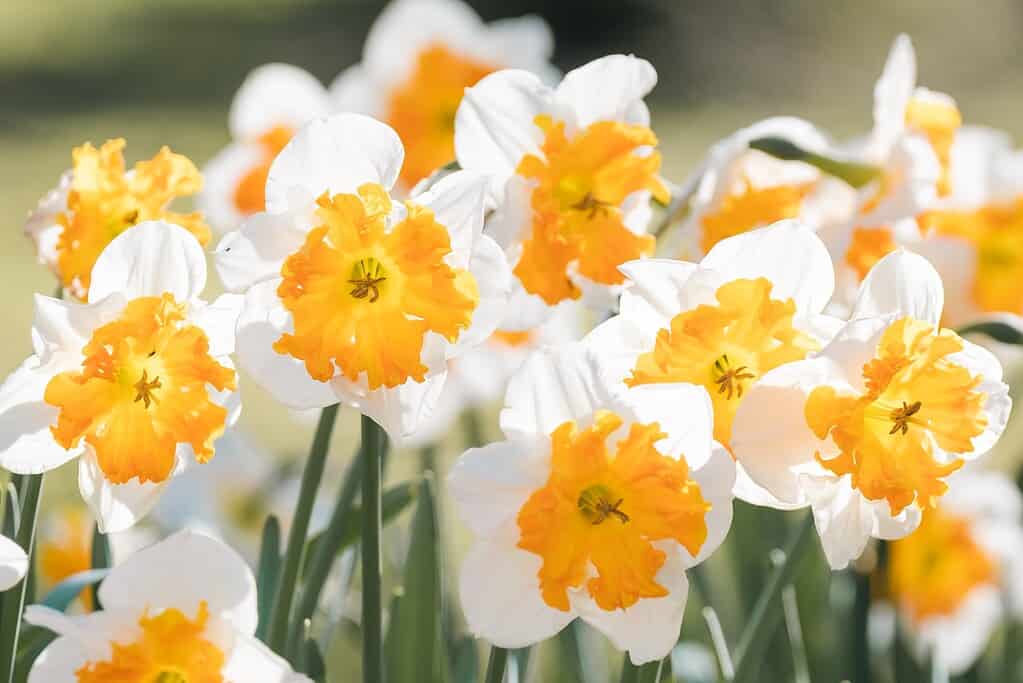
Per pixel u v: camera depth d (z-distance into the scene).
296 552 1.16
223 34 8.73
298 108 1.61
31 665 1.14
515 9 8.73
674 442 1.07
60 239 1.14
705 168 1.24
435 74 1.63
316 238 1.08
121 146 1.15
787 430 1.06
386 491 1.29
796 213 1.24
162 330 1.07
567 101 1.17
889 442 1.07
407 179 1.63
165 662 1.05
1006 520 1.65
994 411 1.10
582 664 1.35
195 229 1.15
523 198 1.16
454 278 1.08
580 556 1.06
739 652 1.23
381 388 1.08
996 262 1.47
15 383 1.08
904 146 1.24
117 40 8.59
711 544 1.07
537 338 1.50
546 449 1.07
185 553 1.05
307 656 1.17
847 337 1.06
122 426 1.08
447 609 1.44
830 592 1.48
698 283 1.08
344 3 9.27
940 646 1.59
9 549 1.05
